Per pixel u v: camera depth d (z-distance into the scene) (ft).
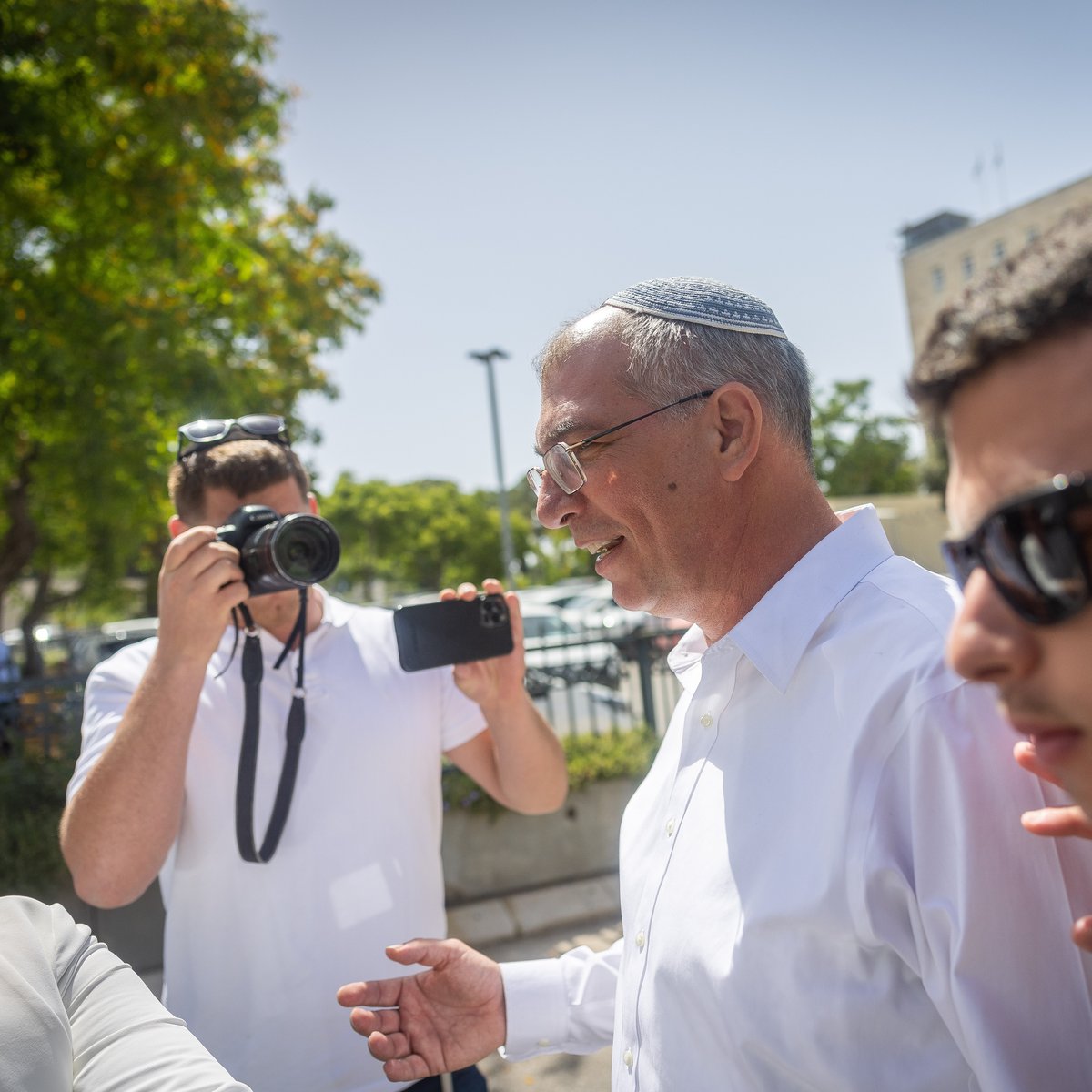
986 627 2.01
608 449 4.24
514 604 6.11
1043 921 3.07
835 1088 3.31
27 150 25.71
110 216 27.48
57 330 27.63
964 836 3.09
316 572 5.31
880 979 3.33
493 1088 10.14
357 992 4.57
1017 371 1.93
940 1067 3.25
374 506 173.17
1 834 13.64
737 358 4.17
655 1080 3.78
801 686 3.76
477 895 15.16
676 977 3.75
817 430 127.54
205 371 29.99
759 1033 3.46
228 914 5.43
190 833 5.56
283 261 38.29
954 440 2.12
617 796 16.10
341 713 5.79
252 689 5.65
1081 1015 3.06
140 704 5.17
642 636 17.47
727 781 3.91
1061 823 2.55
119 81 26.61
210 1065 3.40
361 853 5.59
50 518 46.60
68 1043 3.40
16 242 28.09
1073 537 1.80
